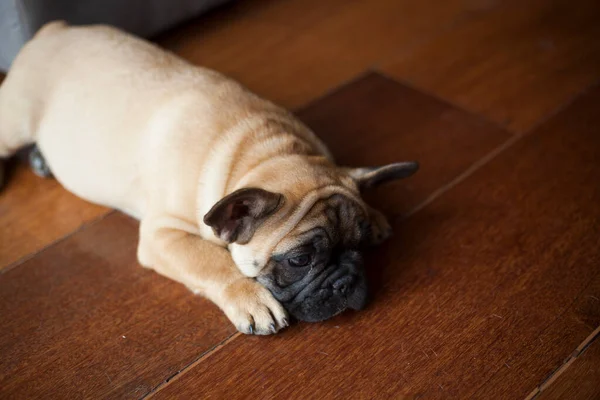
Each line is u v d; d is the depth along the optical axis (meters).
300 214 0.67
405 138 0.93
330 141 0.92
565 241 0.80
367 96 1.00
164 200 0.74
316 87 1.01
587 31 1.11
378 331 0.72
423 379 0.68
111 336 0.72
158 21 1.05
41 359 0.70
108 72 0.78
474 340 0.71
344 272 0.69
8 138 0.84
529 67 1.04
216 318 0.73
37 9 0.91
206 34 1.11
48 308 0.74
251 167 0.71
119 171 0.77
